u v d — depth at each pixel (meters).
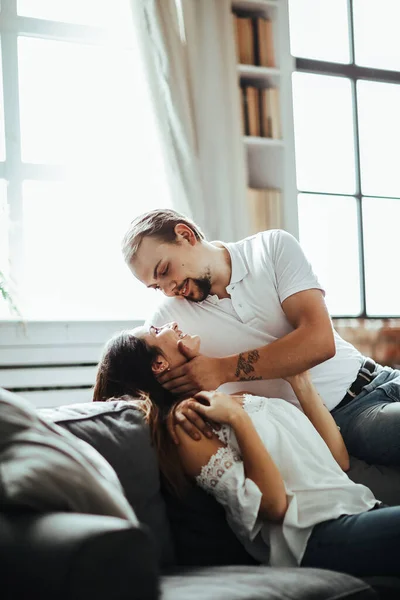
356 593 1.49
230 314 2.36
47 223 3.74
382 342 3.91
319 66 4.23
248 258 2.38
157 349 2.07
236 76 3.77
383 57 4.44
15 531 1.15
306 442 2.00
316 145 4.23
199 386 2.12
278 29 4.03
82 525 1.13
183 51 3.67
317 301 2.29
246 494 1.78
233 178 3.70
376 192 4.36
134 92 3.93
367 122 4.36
